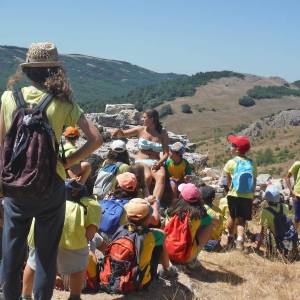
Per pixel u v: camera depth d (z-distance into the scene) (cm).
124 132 545
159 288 363
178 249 398
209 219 414
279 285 417
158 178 509
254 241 558
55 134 246
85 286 346
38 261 255
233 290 393
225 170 520
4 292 259
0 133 249
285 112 10488
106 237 377
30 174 231
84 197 321
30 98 246
